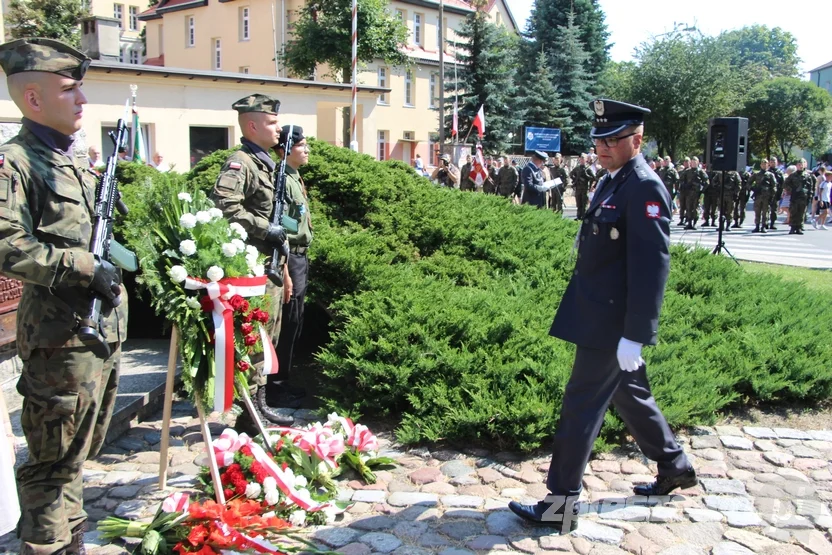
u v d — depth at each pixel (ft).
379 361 16.03
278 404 17.02
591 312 11.00
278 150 16.15
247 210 14.80
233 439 12.31
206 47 123.65
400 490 12.97
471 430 14.51
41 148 9.46
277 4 110.32
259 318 12.22
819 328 20.25
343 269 19.30
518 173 71.56
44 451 9.62
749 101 157.58
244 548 10.44
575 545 11.09
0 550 11.09
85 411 9.76
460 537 11.32
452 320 17.02
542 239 25.09
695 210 68.95
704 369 17.34
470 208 26.50
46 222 9.33
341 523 11.81
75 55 9.61
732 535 11.40
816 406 17.39
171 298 11.61
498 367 15.71
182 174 24.31
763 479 13.42
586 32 128.98
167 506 10.80
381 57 88.07
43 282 8.91
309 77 92.38
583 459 11.25
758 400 17.33
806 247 51.85
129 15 158.71
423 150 133.59
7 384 16.74
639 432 12.35
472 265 22.43
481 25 111.14
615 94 132.36
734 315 20.76
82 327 9.32
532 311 18.85
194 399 11.98
